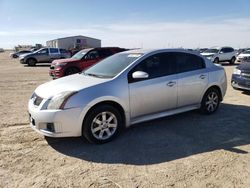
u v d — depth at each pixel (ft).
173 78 17.87
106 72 16.92
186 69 18.93
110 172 12.07
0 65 84.02
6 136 16.37
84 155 13.80
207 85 20.01
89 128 14.62
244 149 14.56
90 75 17.39
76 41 179.63
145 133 16.93
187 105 19.15
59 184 11.06
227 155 13.79
